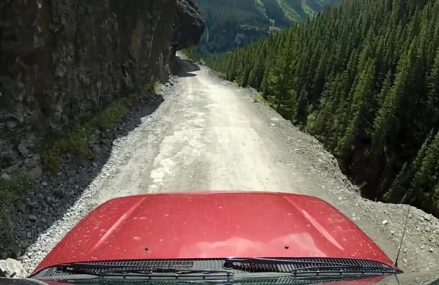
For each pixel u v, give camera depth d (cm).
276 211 296
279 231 268
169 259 241
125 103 2061
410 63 6888
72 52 1320
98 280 230
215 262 239
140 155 1396
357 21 12031
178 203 311
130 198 346
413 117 6931
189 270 231
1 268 595
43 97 1119
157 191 1095
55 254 269
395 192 6094
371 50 8575
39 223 816
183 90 3469
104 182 1114
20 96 998
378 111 6931
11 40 957
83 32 1445
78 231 293
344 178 1420
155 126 1842
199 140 1662
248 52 12056
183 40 7262
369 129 6938
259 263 239
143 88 2530
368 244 281
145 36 2530
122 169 1238
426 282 234
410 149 6788
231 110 2502
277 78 4997
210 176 1258
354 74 8562
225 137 1762
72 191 1009
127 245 254
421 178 5609
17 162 947
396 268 260
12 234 732
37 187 955
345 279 238
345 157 6956
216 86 4453
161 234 263
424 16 9912
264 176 1288
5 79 948
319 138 7675
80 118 1421
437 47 7362
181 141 1627
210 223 275
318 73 9775
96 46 1616
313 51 10362
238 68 10312
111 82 1884
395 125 6806
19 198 866
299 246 256
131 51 2241
